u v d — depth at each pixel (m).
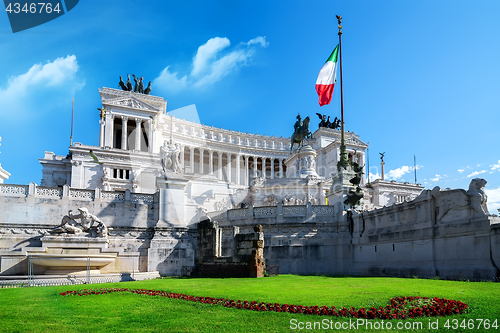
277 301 12.63
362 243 31.09
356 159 118.69
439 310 10.53
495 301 11.80
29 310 11.44
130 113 92.75
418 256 24.44
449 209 22.62
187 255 31.19
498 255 19.11
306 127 74.44
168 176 33.25
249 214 35.59
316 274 30.33
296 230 34.31
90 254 25.88
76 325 9.37
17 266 23.86
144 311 11.34
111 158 71.25
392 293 13.89
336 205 35.47
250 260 24.61
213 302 12.87
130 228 31.95
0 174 33.56
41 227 29.72
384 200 98.88
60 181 71.81
